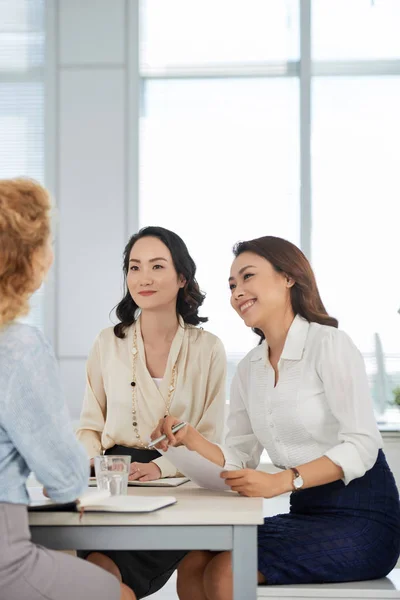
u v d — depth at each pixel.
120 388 2.99
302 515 2.50
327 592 2.24
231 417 2.75
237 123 5.62
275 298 2.58
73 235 5.56
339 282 5.52
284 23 5.64
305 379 2.49
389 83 5.58
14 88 5.67
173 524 1.87
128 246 3.12
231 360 5.48
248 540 1.88
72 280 5.54
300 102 5.55
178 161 5.62
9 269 1.82
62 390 1.84
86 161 5.59
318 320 2.60
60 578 1.75
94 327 5.52
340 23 5.60
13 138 5.65
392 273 5.50
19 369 1.77
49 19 5.62
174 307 3.07
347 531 2.38
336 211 5.54
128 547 1.87
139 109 5.61
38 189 1.89
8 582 1.71
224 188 5.61
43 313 5.55
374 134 5.57
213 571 2.22
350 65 5.59
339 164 5.56
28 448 1.76
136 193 5.57
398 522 2.46
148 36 5.68
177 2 5.68
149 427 2.96
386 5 5.60
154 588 2.92
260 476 2.20
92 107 5.60
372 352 5.44
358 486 2.45
